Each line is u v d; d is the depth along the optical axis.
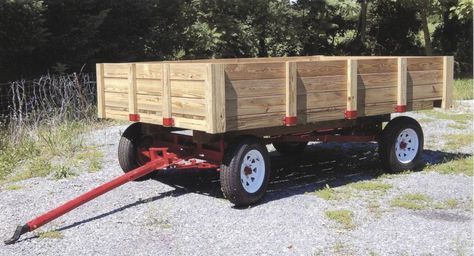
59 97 12.82
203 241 5.04
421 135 7.84
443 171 7.68
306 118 6.33
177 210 5.97
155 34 16.44
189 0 18.06
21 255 4.79
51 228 5.45
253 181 6.16
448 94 7.92
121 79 6.73
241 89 5.76
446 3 21.36
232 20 18.19
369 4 23.50
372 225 5.41
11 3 11.50
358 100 6.83
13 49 12.44
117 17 15.24
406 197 6.37
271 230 5.31
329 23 21.42
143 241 5.06
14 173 7.73
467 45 23.73
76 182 7.23
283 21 19.88
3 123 10.51
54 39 13.64
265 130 6.38
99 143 9.73
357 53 23.11
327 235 5.15
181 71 5.86
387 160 7.54
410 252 4.70
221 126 5.61
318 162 8.50
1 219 5.77
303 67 6.23
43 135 9.56
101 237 5.19
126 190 6.79
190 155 6.54
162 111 6.16
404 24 24.03
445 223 5.46
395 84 7.27
